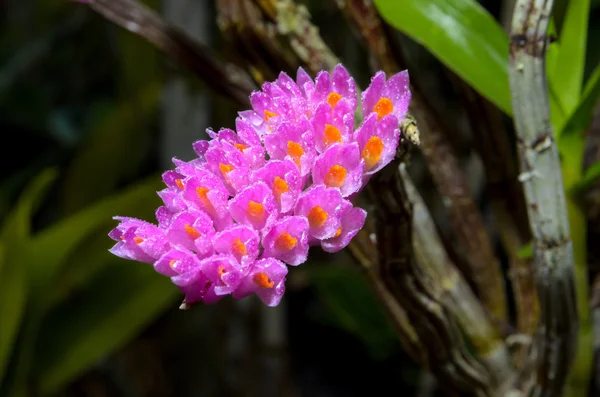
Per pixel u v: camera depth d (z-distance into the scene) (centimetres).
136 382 118
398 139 37
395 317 45
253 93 38
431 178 47
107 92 152
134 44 95
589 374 46
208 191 36
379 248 40
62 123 141
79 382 109
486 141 46
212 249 36
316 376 113
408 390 109
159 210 37
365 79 100
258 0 45
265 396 91
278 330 91
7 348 70
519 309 47
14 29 145
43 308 75
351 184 36
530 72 39
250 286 36
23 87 138
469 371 44
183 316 112
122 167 107
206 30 79
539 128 40
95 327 77
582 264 45
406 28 44
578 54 45
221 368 95
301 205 36
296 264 36
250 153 37
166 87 82
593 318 51
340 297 94
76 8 140
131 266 77
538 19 39
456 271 45
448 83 99
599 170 43
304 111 37
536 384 44
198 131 83
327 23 101
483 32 44
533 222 41
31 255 73
